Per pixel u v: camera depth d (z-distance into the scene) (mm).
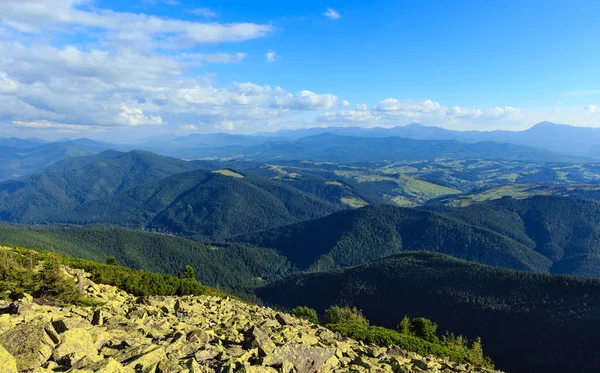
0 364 11602
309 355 18828
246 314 33844
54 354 13594
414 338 40375
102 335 16406
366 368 20297
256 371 15516
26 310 19891
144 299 32594
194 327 22828
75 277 33969
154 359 14539
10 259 29000
